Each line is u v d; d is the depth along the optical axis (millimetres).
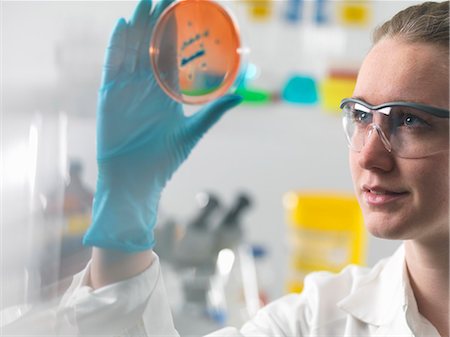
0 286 1323
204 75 1080
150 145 1081
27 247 1396
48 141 1553
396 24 908
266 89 1823
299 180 1964
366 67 913
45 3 1630
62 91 1603
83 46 1639
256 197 1974
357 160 892
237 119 1857
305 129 1854
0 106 1560
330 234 1758
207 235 1819
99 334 978
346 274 1157
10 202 1469
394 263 1065
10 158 1521
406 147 840
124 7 1681
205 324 1708
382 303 1034
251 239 1967
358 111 902
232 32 1086
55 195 1478
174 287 1761
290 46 1826
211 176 1959
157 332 1014
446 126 832
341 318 1061
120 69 1088
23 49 1610
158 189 1087
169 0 1102
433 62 845
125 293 980
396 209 859
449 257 935
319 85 1817
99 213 1033
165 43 1064
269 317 1112
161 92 1094
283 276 1933
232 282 1810
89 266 1036
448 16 866
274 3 1814
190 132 1076
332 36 1833
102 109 1071
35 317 1058
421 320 976
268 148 1938
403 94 851
